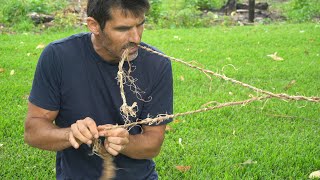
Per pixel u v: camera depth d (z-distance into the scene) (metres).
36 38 9.24
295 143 4.45
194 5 13.54
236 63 7.32
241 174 3.83
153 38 9.31
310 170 3.93
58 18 10.86
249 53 8.06
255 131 4.76
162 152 4.22
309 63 7.37
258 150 4.27
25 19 11.03
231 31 10.45
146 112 2.55
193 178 3.75
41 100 2.45
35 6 11.56
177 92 5.85
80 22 11.20
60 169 2.76
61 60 2.43
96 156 2.57
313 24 11.52
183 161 4.06
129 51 2.23
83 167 2.61
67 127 2.48
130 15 2.12
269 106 5.37
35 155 4.13
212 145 4.36
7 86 5.89
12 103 5.37
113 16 2.12
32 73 6.57
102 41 2.26
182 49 8.27
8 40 8.97
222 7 14.66
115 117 2.53
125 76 2.37
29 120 2.45
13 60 7.24
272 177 3.80
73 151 2.60
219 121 4.96
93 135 2.15
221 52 8.12
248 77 6.59
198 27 11.59
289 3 15.62
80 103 2.48
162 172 3.85
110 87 2.46
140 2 2.12
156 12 11.80
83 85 2.46
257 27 11.02
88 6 2.21
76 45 2.46
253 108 5.31
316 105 5.46
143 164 2.71
